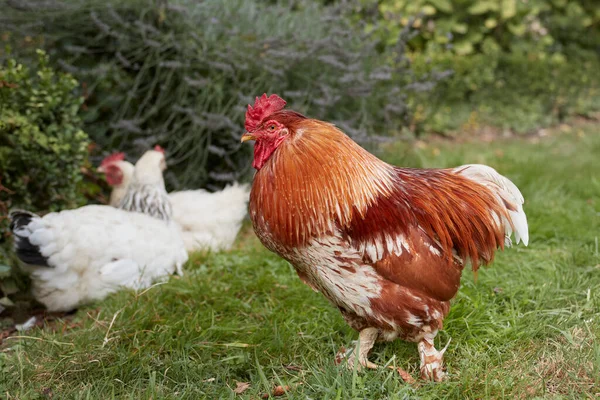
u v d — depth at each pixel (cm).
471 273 487
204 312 438
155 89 690
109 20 672
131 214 512
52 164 509
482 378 352
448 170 371
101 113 698
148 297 454
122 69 698
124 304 446
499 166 797
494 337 393
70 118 524
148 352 382
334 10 749
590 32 1198
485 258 366
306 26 715
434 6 1054
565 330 396
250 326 419
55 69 683
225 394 345
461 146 940
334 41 672
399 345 396
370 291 335
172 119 684
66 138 515
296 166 326
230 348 395
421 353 358
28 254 434
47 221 445
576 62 1140
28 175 510
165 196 555
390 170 351
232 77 648
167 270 508
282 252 344
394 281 333
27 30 673
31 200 528
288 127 335
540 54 1099
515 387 343
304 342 402
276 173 329
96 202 640
